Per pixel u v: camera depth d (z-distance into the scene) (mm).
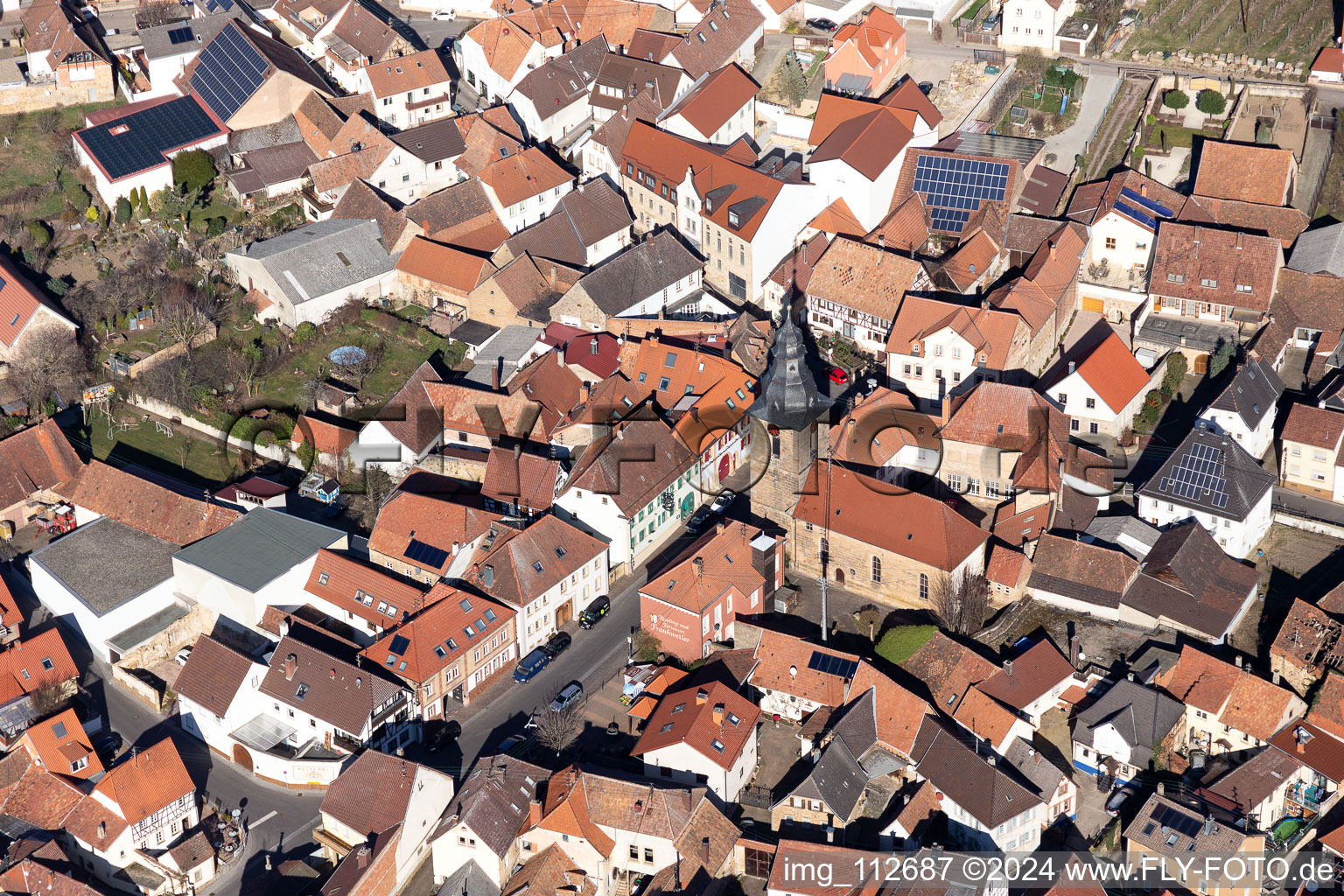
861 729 140250
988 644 150000
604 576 160750
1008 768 137000
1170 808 132500
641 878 133375
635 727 145250
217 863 137125
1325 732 138250
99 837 135375
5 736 145500
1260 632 150000
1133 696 141500
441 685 146500
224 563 156500
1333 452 160750
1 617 157125
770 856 131625
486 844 130750
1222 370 175375
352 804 135875
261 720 147375
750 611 153750
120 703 152625
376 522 163125
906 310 175625
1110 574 152250
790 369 151250
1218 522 156250
